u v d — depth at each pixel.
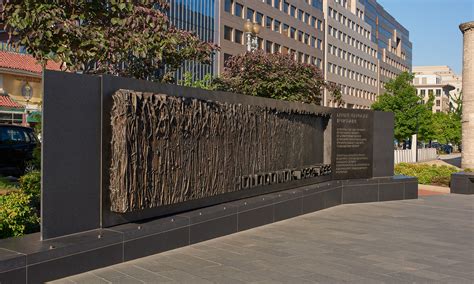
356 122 14.10
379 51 105.00
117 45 8.50
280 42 63.44
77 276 5.82
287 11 65.62
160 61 9.73
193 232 7.82
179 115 7.76
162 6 9.70
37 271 5.37
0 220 6.27
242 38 56.03
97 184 6.54
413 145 39.72
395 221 10.71
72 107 6.17
